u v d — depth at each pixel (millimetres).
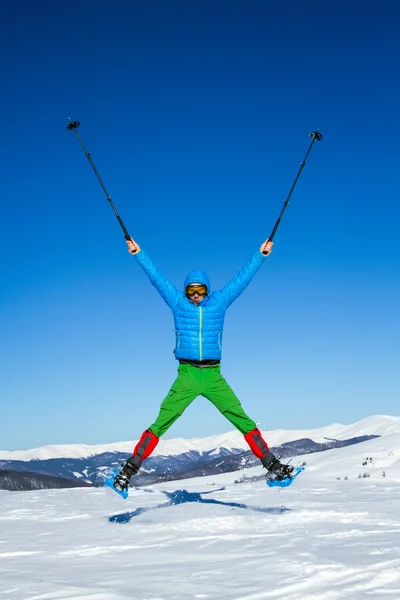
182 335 6793
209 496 9445
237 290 7000
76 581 3984
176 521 6488
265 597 3355
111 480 6559
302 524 6102
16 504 9445
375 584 3521
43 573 4363
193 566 4344
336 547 4746
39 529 6844
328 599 3271
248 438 6762
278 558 4344
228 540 5395
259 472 23469
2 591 3740
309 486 11500
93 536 6012
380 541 4977
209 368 6762
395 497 8703
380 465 20953
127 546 5348
